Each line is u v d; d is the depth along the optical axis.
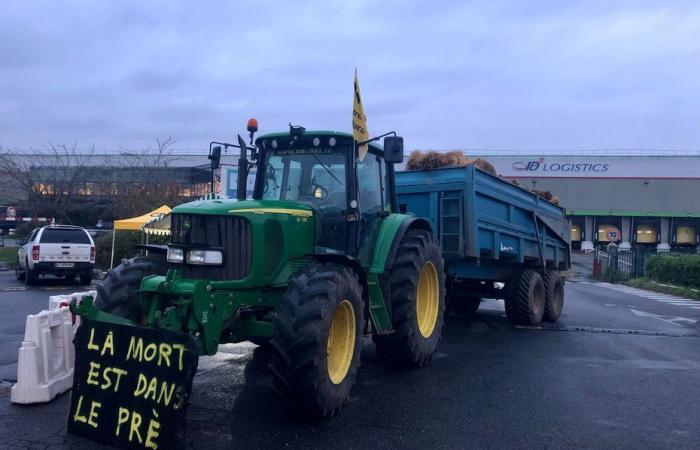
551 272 12.26
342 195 6.57
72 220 32.06
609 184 47.12
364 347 8.78
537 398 6.21
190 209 5.56
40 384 5.75
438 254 7.84
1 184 30.58
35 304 13.35
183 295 4.96
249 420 5.33
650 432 5.25
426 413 5.63
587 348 9.05
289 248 5.88
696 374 7.47
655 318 13.55
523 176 47.78
